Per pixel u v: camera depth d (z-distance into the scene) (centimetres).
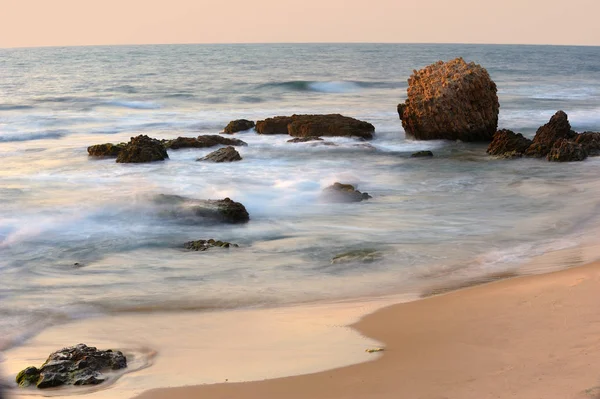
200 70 8238
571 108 4122
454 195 1892
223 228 1544
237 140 2759
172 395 720
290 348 850
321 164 2394
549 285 1020
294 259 1302
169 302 1080
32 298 1111
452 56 13488
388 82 6184
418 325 898
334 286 1137
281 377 752
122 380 775
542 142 2503
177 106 4362
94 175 2162
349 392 698
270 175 2169
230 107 4281
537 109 4069
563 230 1477
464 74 2841
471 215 1653
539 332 826
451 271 1198
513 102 4488
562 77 7412
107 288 1156
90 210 1641
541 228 1502
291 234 1494
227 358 829
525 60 12369
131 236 1470
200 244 1399
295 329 925
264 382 741
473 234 1470
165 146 2645
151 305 1069
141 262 1300
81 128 3362
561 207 1703
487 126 2856
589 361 721
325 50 18038
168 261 1302
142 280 1195
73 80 6519
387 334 874
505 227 1524
